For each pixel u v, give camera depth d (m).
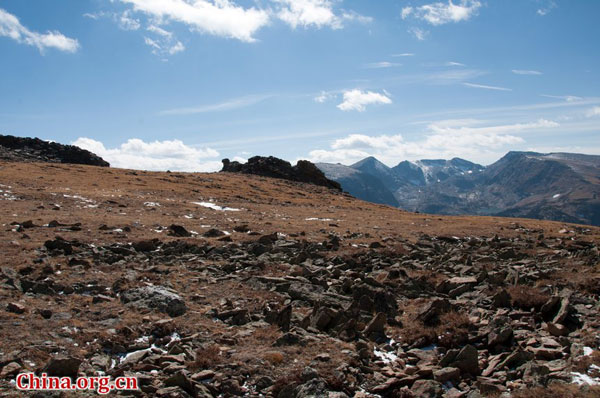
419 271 27.53
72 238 29.66
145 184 80.75
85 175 84.69
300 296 20.62
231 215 55.09
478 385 12.80
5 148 121.38
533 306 19.97
